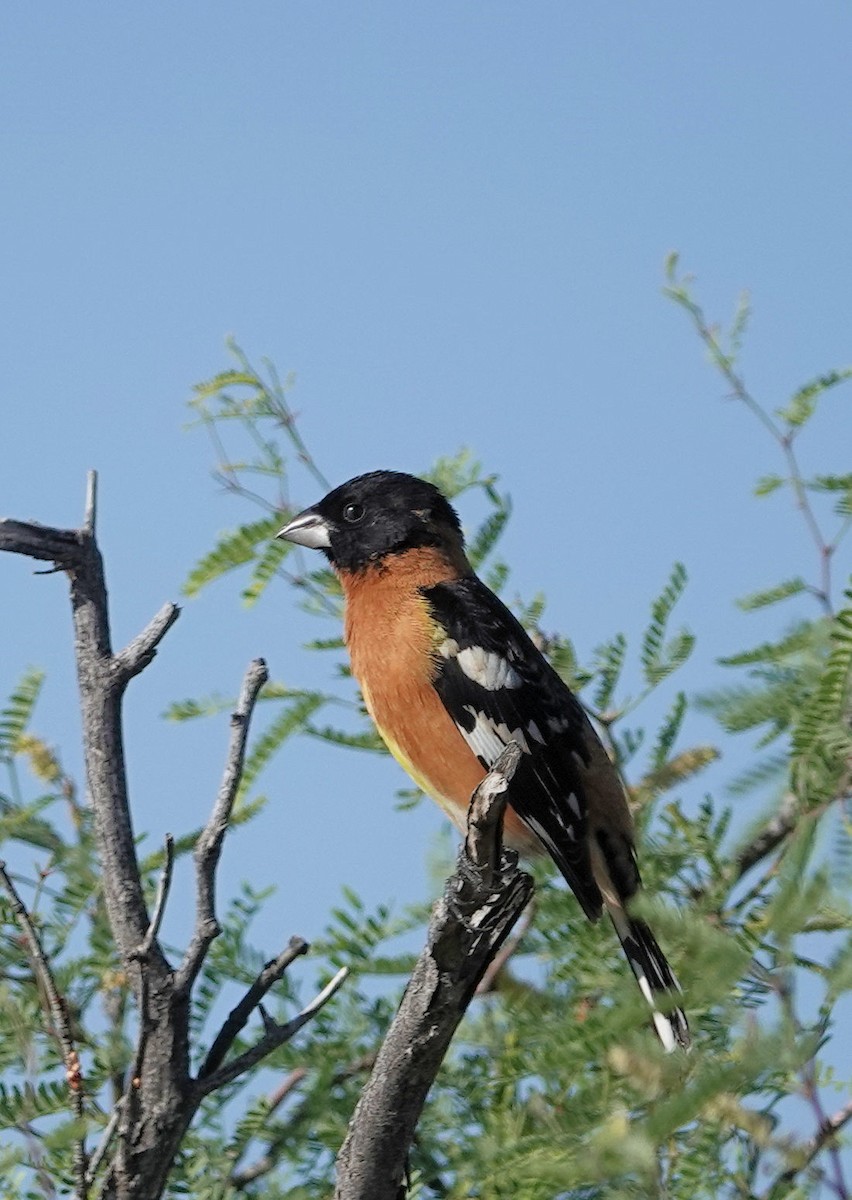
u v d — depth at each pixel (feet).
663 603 42.19
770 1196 28.27
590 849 39.22
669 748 40.19
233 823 39.65
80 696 30.45
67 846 36.47
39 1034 34.65
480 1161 31.27
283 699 41.91
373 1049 36.37
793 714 27.32
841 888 22.06
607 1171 26.04
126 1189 28.25
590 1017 28.07
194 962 28.32
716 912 31.45
